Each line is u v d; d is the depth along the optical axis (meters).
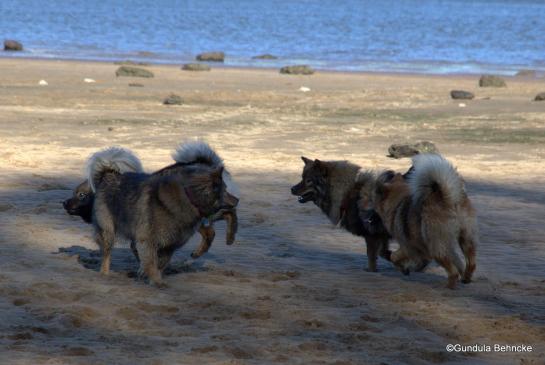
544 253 13.10
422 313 9.52
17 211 15.20
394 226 10.98
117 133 27.03
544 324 9.18
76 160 21.64
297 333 8.54
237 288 10.48
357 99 39.75
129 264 11.80
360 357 7.76
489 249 13.35
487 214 16.25
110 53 71.44
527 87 47.34
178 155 11.20
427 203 10.48
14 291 9.85
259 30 112.81
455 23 141.12
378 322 9.12
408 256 11.13
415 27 126.50
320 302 9.91
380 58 72.19
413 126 30.58
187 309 9.45
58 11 148.50
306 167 12.02
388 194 11.11
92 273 11.12
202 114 32.84
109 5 186.75
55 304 9.44
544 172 21.53
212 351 7.76
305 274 11.46
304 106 36.69
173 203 10.16
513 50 84.44
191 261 12.05
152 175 10.62
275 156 23.14
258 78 50.00
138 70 48.62
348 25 129.88
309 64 64.50
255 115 33.03
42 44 79.25
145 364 7.30
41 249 12.46
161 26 116.19
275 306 9.59
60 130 27.33
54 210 15.48
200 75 51.06
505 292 10.69
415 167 10.55
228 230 11.50
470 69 62.34
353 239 13.99
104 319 8.84
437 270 11.91
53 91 39.38
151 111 33.34
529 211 16.61
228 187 11.27
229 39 95.00
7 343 7.86
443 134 28.55
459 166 22.25
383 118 32.84
